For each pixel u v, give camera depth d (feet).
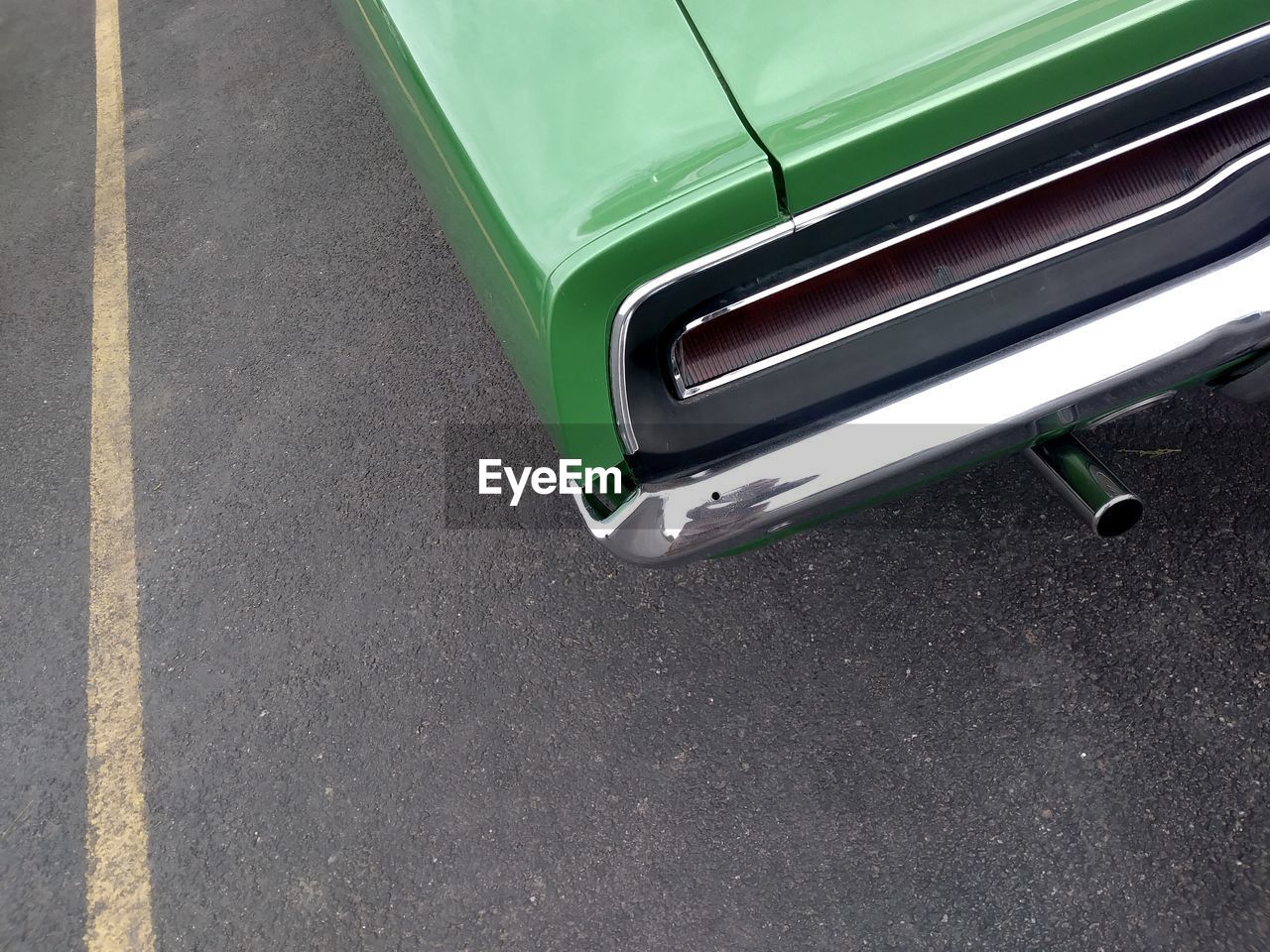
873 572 7.20
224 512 9.02
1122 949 5.46
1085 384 4.75
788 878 6.07
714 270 4.26
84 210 12.87
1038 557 6.96
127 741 7.77
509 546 8.07
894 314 4.66
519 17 4.70
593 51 4.48
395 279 10.51
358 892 6.63
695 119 4.20
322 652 7.86
